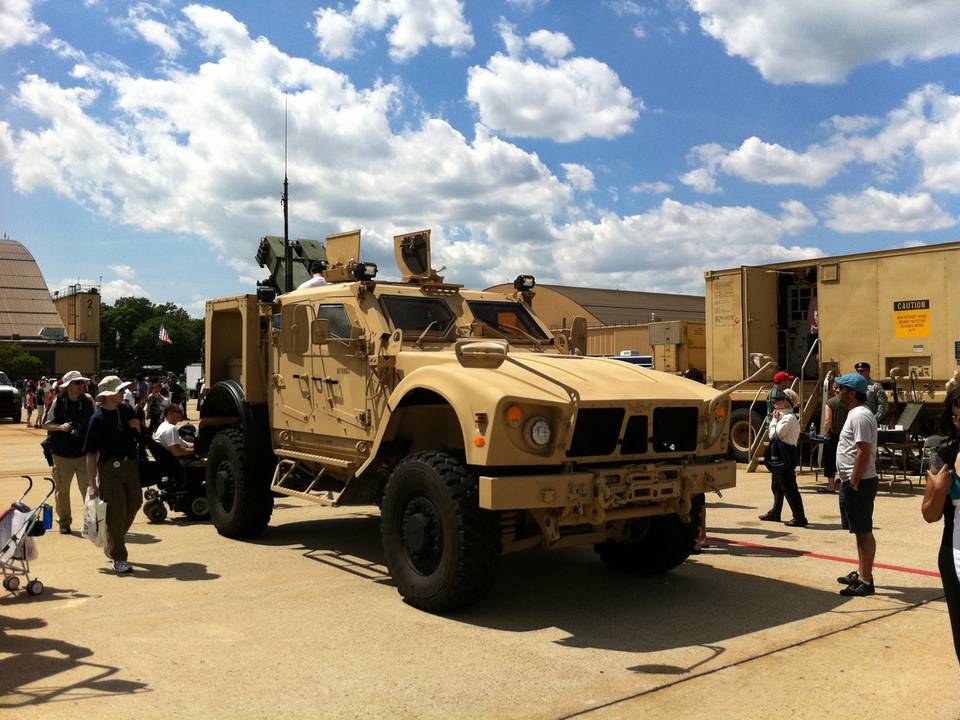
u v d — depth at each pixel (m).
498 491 5.38
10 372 50.47
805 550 8.14
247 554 7.97
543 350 7.91
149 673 4.71
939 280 13.20
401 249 7.97
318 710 4.18
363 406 7.09
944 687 4.48
